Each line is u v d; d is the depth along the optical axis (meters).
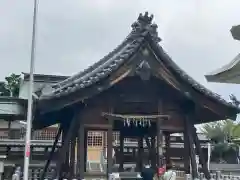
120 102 17.25
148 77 16.31
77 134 17.94
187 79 16.84
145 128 22.22
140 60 16.41
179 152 33.00
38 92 19.41
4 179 26.98
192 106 17.75
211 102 17.44
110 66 16.45
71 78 19.14
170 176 14.88
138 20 17.03
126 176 19.50
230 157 46.38
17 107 26.70
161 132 17.36
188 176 16.89
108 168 16.27
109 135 16.69
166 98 17.70
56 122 21.59
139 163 23.20
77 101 16.05
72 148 19.50
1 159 22.47
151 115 17.23
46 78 26.11
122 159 23.16
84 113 16.61
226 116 17.67
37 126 24.02
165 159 20.67
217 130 48.00
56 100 15.89
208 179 17.20
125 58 16.16
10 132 40.62
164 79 16.78
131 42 17.45
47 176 21.47
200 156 17.62
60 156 16.23
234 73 7.23
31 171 23.33
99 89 16.20
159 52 16.45
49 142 36.78
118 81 16.47
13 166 28.75
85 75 18.33
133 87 17.33
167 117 17.25
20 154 35.09
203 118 19.28
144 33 16.34
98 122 16.73
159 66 16.64
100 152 42.09
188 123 17.70
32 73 20.94
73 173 19.12
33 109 19.36
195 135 17.81
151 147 21.08
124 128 22.56
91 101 16.77
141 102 17.42
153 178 16.70
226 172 33.97
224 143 46.53
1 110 26.48
